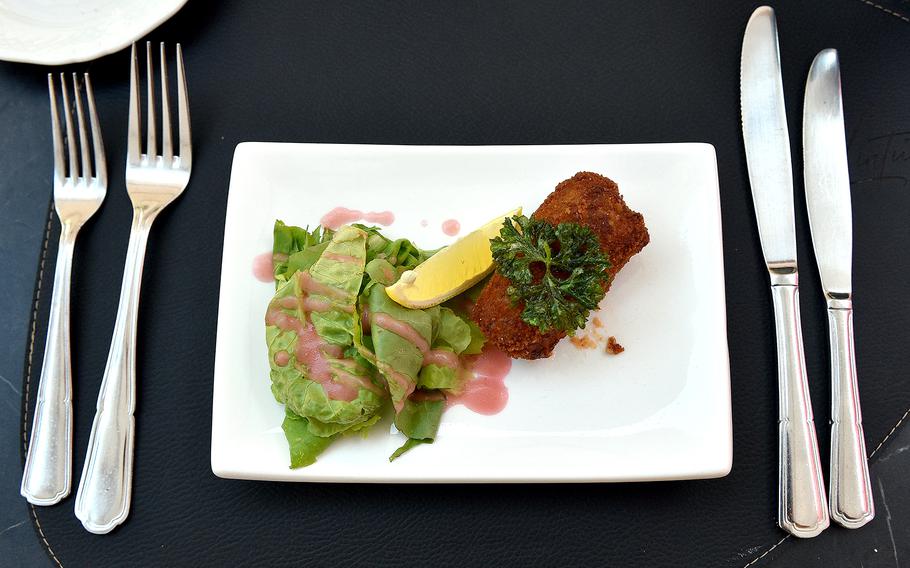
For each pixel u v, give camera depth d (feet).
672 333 0.98
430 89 1.16
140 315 1.05
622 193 1.04
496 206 1.05
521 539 0.95
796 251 1.05
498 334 0.92
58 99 1.16
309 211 1.05
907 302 1.03
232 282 1.00
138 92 1.11
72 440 0.98
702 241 1.00
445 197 1.06
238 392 0.95
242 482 0.98
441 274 0.96
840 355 0.98
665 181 1.03
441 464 0.91
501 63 1.17
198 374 1.02
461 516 0.96
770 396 1.00
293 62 1.17
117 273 1.07
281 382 0.92
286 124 1.14
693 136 1.12
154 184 1.09
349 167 1.05
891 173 1.09
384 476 0.90
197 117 1.14
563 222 0.94
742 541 0.94
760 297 1.04
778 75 1.12
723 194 1.09
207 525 0.96
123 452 0.97
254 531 0.96
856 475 0.93
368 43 1.18
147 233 1.06
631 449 0.93
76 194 1.10
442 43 1.18
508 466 0.91
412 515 0.96
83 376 1.02
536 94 1.15
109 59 1.17
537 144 1.12
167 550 0.95
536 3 1.19
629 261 1.01
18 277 1.08
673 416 0.94
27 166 1.14
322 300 0.94
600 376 0.96
